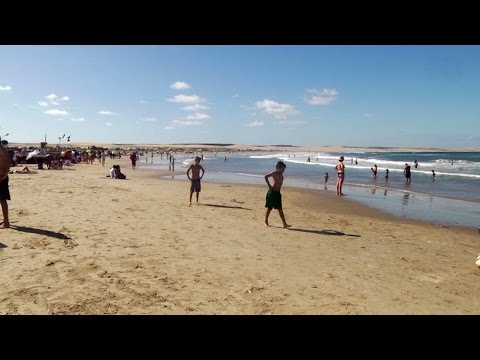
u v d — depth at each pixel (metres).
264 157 87.44
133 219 9.79
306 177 30.30
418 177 30.84
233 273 6.07
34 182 18.09
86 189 16.08
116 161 55.81
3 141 8.13
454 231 10.66
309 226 10.38
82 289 5.01
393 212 13.76
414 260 7.45
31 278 5.25
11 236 7.29
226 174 33.50
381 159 75.38
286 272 6.28
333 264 6.88
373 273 6.49
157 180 24.58
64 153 39.59
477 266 7.00
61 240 7.25
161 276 5.71
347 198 17.39
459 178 29.97
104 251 6.74
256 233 9.05
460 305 5.24
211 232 8.87
